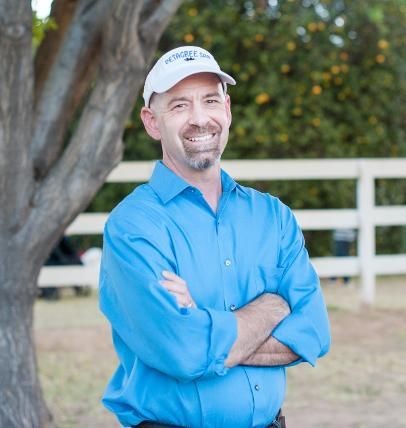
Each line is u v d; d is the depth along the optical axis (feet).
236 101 57.72
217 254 13.76
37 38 27.14
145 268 13.15
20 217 22.85
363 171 45.93
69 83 24.07
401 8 58.08
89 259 51.52
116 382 14.11
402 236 59.98
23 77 21.88
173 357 12.80
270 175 45.88
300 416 28.22
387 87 58.95
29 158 22.68
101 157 23.31
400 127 59.82
